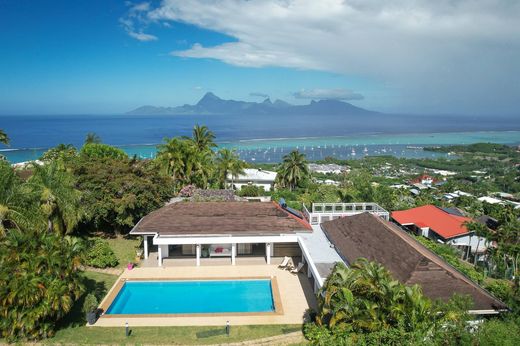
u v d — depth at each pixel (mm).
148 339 18688
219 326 20141
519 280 20188
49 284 17359
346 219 29672
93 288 24250
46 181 24797
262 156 180250
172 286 25281
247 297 23875
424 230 42406
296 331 19609
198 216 30281
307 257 24016
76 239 20219
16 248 17688
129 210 32625
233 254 28578
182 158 50844
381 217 31812
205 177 53531
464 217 47281
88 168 33062
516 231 34781
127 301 23156
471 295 18312
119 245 32281
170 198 44344
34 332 17844
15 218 21672
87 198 30922
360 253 23734
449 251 31766
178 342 18469
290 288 24734
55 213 25250
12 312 16703
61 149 58750
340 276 17094
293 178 67062
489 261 36125
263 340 18766
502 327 15992
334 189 56438
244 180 69375
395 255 21500
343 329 16125
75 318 20562
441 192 95875
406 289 16109
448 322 15812
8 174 23188
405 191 83812
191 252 30719
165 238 27578
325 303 16953
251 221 29828
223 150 61062
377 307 16062
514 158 198625
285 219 30391
